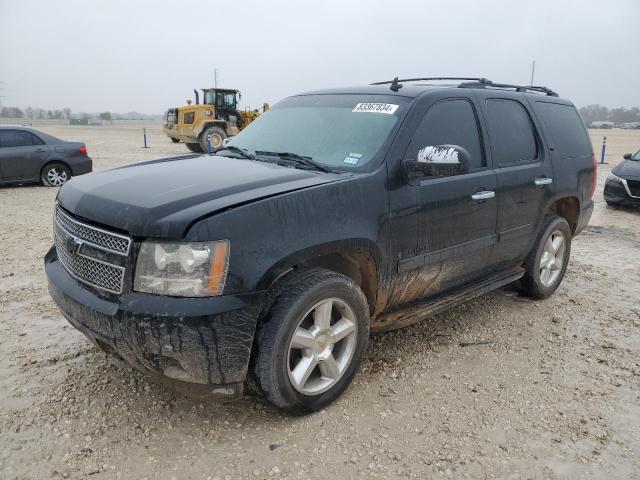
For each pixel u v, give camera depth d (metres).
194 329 2.55
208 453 2.77
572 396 3.41
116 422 3.00
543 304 5.05
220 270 2.60
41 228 7.74
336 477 2.62
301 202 2.91
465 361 3.85
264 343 2.80
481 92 4.28
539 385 3.54
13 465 2.64
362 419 3.10
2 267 5.74
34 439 2.84
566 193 5.02
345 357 3.23
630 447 2.91
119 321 2.63
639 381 3.62
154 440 2.86
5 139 11.77
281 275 2.91
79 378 3.44
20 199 10.47
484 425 3.08
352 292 3.14
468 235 3.95
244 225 2.68
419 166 3.32
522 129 4.65
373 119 3.69
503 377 3.64
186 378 2.69
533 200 4.59
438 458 2.78
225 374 2.69
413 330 4.36
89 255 2.82
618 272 6.16
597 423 3.12
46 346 3.89
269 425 3.01
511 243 4.46
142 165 3.70
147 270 2.61
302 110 4.19
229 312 2.60
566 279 5.85
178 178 3.15
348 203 3.12
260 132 4.23
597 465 2.76
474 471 2.69
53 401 3.18
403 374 3.62
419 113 3.66
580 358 3.95
